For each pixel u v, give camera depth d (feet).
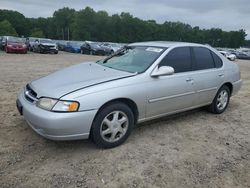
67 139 11.55
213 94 17.94
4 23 300.61
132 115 13.30
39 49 84.33
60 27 367.45
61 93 11.60
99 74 13.66
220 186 10.45
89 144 13.16
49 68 43.01
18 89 24.26
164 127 16.01
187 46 16.42
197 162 12.12
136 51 16.06
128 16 312.29
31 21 366.63
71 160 11.65
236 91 20.13
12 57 62.54
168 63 14.94
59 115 11.11
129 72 13.88
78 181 10.23
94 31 318.45
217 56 18.38
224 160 12.47
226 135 15.40
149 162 11.85
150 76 13.85
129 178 10.61
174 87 14.83
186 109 16.37
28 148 12.45
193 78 15.98
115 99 12.48
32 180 10.14
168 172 11.17
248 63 85.05
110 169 11.14
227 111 20.07
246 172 11.55
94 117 11.89
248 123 17.61
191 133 15.37
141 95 13.35
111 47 95.86
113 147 12.96
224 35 296.92
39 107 11.69
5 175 10.33
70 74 14.03
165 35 292.81
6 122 15.35
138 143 13.64
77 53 101.60
